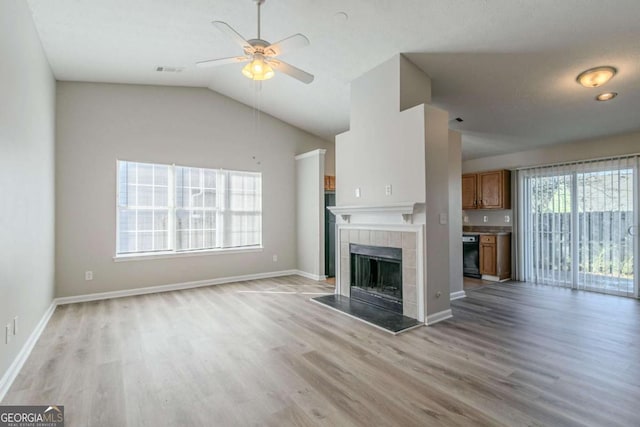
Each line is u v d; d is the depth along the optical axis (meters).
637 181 4.79
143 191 4.90
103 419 1.87
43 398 2.08
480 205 6.44
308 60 4.04
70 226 4.33
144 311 3.94
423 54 3.60
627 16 2.70
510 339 3.04
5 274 2.26
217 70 4.75
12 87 2.45
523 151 6.14
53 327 3.38
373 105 4.06
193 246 5.32
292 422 1.84
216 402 2.04
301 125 6.37
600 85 3.71
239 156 5.77
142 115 4.88
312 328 3.36
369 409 1.96
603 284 5.03
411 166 3.58
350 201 4.43
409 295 3.66
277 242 6.23
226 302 4.36
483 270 6.10
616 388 2.17
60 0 2.87
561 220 5.55
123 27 3.36
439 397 2.08
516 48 3.27
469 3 2.79
